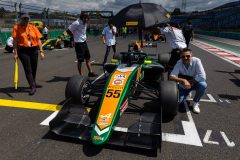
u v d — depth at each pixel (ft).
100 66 26.99
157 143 8.86
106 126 8.82
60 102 14.19
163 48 48.34
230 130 10.76
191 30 35.42
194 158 8.61
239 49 46.68
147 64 16.10
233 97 15.52
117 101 9.91
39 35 16.22
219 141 9.79
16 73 16.30
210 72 23.49
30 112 12.62
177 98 11.31
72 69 25.00
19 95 15.48
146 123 9.98
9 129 10.66
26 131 10.48
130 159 8.50
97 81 19.01
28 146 9.27
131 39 82.17
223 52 41.34
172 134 10.27
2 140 9.72
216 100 14.88
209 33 116.88
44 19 67.77
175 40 17.19
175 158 8.58
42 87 17.52
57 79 20.25
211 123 11.46
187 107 13.55
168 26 17.34
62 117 10.27
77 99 12.10
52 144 9.41
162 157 8.63
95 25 127.95
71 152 8.87
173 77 12.84
